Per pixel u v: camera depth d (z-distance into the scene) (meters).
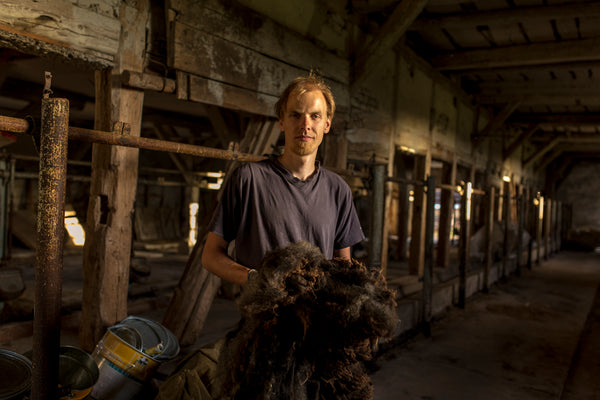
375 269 1.30
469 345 5.24
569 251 19.11
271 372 1.20
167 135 9.03
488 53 7.39
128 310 4.29
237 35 3.70
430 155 7.80
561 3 5.68
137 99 3.03
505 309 7.14
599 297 8.89
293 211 1.49
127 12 2.96
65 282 5.45
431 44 7.47
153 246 9.84
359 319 1.19
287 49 4.30
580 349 5.46
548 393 3.97
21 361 2.00
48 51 2.54
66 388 2.00
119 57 2.93
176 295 3.41
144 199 10.89
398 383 3.98
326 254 1.54
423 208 7.33
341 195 1.63
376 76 5.97
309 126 1.49
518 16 5.81
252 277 1.25
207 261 1.49
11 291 3.82
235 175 1.52
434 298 6.47
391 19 5.03
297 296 1.20
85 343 2.98
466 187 6.93
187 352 3.25
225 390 1.27
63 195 1.59
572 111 12.02
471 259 9.66
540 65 7.98
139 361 2.43
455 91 8.90
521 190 14.72
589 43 6.74
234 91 3.70
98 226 2.99
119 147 2.95
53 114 1.55
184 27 3.20
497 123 10.02
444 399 3.71
